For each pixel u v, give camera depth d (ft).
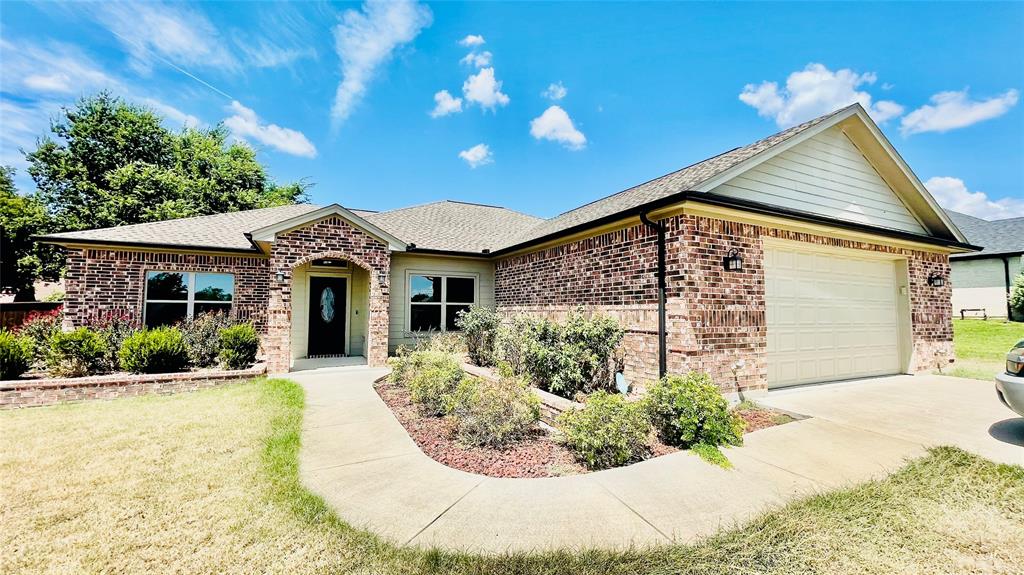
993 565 8.73
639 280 24.56
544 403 20.34
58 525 10.23
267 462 14.17
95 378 24.23
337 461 14.60
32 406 22.36
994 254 67.31
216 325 32.99
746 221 23.44
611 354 24.84
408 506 11.32
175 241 37.04
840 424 18.19
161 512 10.87
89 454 14.92
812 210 27.45
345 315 43.91
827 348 27.37
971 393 24.32
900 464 13.78
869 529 9.94
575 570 8.53
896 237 28.37
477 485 12.64
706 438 15.34
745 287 23.09
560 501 11.54
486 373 26.58
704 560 8.84
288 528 10.15
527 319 27.61
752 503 11.29
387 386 27.84
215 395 24.70
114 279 35.01
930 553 9.12
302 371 33.35
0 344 24.38
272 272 31.91
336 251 34.12
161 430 17.74
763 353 23.38
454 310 43.55
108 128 84.58
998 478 12.59
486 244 45.60
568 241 31.53
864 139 29.71
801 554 9.03
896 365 31.09
